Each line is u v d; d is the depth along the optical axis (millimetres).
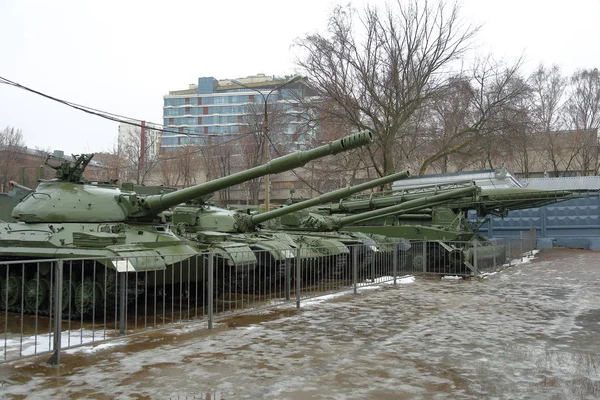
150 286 10922
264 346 7945
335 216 21875
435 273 18641
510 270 20594
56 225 10906
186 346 7938
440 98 31266
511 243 24469
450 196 20688
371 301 12602
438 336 8703
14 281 11070
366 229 22203
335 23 30969
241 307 11742
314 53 31078
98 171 46125
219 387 5973
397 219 22812
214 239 12773
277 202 52719
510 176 27672
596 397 5656
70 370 6645
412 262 18828
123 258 8188
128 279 9891
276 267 13648
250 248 12922
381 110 31203
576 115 48781
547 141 47312
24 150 47344
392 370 6680
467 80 32094
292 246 14352
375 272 16219
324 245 15328
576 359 7234
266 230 17172
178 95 89875
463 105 33938
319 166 39844
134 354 7449
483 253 19203
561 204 33312
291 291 14297
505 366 6879
